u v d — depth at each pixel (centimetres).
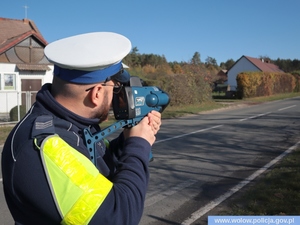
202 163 704
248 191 502
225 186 544
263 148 852
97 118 139
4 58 1766
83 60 125
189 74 2367
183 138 1023
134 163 134
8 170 121
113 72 136
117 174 132
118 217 118
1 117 1631
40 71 1875
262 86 3566
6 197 129
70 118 133
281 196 462
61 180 115
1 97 1753
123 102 149
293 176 556
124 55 131
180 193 517
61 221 115
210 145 904
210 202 472
